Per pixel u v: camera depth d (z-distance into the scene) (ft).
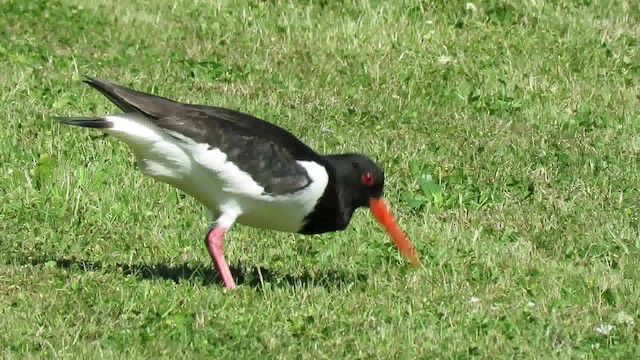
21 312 35.09
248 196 38.04
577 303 38.78
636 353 34.83
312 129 54.80
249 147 37.58
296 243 43.75
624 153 54.54
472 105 59.67
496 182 50.16
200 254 42.27
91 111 54.54
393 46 66.03
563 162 52.85
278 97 58.70
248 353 33.27
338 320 36.06
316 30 67.31
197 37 65.62
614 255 43.96
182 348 33.32
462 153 53.26
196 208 46.11
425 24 68.80
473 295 39.14
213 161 37.19
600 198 49.14
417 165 51.13
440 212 47.57
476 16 70.33
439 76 62.85
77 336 33.55
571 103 60.90
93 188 46.65
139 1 69.26
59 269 38.86
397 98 59.47
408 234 44.86
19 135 50.57
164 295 37.24
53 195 45.60
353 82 61.31
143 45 64.08
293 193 38.27
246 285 39.01
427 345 34.58
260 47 64.80
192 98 57.52
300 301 37.60
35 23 64.69
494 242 44.91
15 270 38.50
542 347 34.91
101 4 68.33
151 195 46.44
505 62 65.05
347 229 45.24
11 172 46.88
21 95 55.57
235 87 59.57
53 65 59.93
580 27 70.13
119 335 33.76
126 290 37.17
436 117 57.62
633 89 63.10
